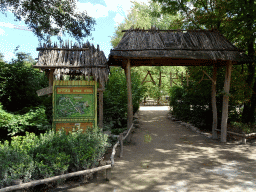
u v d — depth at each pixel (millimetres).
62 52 7594
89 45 8047
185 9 12625
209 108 10930
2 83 9164
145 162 6180
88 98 7281
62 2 14117
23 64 10234
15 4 13109
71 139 5324
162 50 8125
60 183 4520
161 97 29578
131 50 8102
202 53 8102
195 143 8492
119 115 11750
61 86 7219
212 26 10078
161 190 4336
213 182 4695
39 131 8227
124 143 8430
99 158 5488
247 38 9172
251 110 10953
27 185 3768
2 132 7930
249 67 10594
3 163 3967
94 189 4406
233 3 8938
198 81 10594
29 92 9555
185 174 5211
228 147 7863
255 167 5668
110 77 13086
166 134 10203
